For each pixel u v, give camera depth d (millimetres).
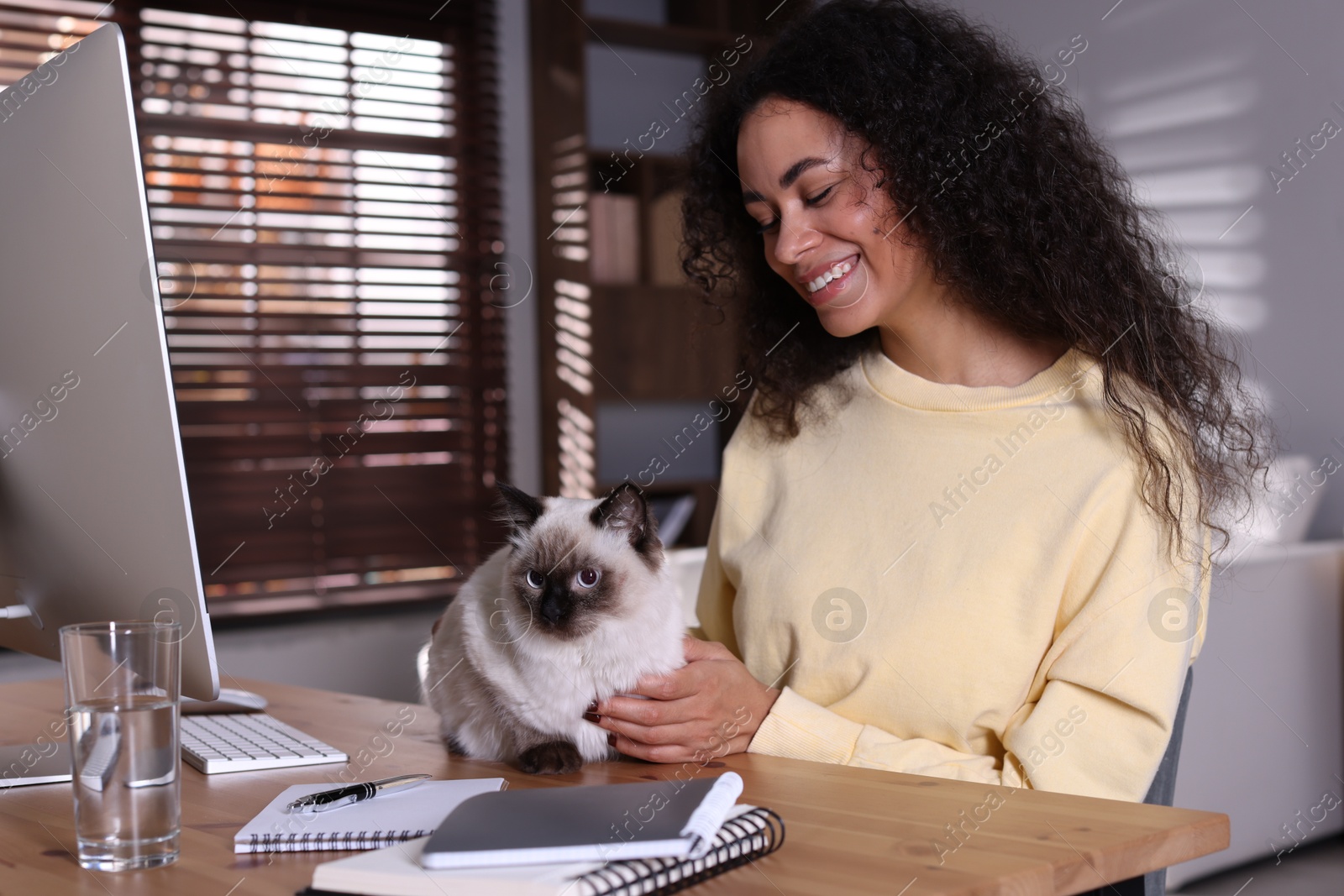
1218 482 1199
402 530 3354
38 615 1045
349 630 3227
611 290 3562
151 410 842
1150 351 1206
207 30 3047
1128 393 1165
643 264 3689
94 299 854
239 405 3127
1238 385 1375
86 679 710
